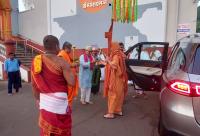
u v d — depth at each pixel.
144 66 8.20
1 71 15.93
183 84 4.42
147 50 8.99
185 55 4.85
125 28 13.84
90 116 7.38
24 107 8.47
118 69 7.02
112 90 7.13
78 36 15.41
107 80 7.18
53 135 3.80
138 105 8.55
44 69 3.73
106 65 7.17
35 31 19.44
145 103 8.81
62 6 15.88
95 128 6.39
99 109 8.11
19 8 21.81
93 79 9.59
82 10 15.15
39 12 18.62
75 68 7.12
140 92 9.83
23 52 18.80
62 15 15.92
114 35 14.07
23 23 21.22
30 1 19.84
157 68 7.96
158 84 7.54
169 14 13.03
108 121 6.92
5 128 6.42
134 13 9.30
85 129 6.32
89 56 8.68
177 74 4.66
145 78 7.71
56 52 3.80
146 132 6.12
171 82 4.61
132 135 5.94
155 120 7.00
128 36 13.80
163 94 4.83
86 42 15.15
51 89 3.74
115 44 7.04
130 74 7.97
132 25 13.66
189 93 4.34
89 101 8.83
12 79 10.84
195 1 12.55
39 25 18.78
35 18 19.28
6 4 17.47
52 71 3.71
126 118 7.18
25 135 5.94
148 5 13.25
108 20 14.35
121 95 7.27
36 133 6.07
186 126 4.35
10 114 7.66
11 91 10.79
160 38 13.15
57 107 3.75
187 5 12.73
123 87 7.25
